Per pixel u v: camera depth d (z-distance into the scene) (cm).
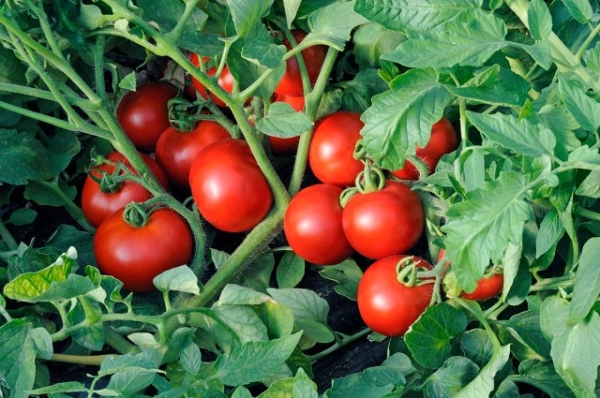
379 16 107
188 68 110
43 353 105
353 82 121
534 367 109
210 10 120
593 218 109
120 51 132
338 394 106
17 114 122
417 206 113
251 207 116
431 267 113
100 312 106
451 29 103
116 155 121
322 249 116
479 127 99
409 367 110
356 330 121
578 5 105
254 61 108
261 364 105
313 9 117
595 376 100
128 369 103
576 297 99
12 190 125
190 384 105
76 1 112
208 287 117
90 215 120
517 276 110
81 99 114
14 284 102
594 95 105
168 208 118
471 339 110
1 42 118
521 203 98
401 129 107
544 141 99
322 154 116
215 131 121
